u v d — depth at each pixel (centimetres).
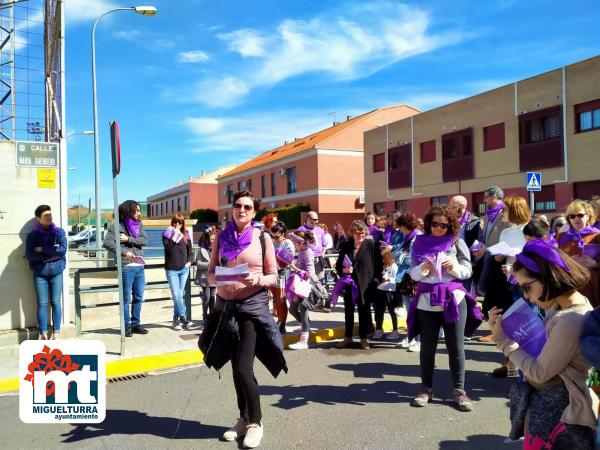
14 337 671
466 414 433
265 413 443
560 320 225
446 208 462
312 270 697
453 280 454
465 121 2412
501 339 253
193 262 814
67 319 725
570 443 221
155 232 1386
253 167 4309
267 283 382
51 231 659
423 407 452
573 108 1872
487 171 2288
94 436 402
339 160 3403
